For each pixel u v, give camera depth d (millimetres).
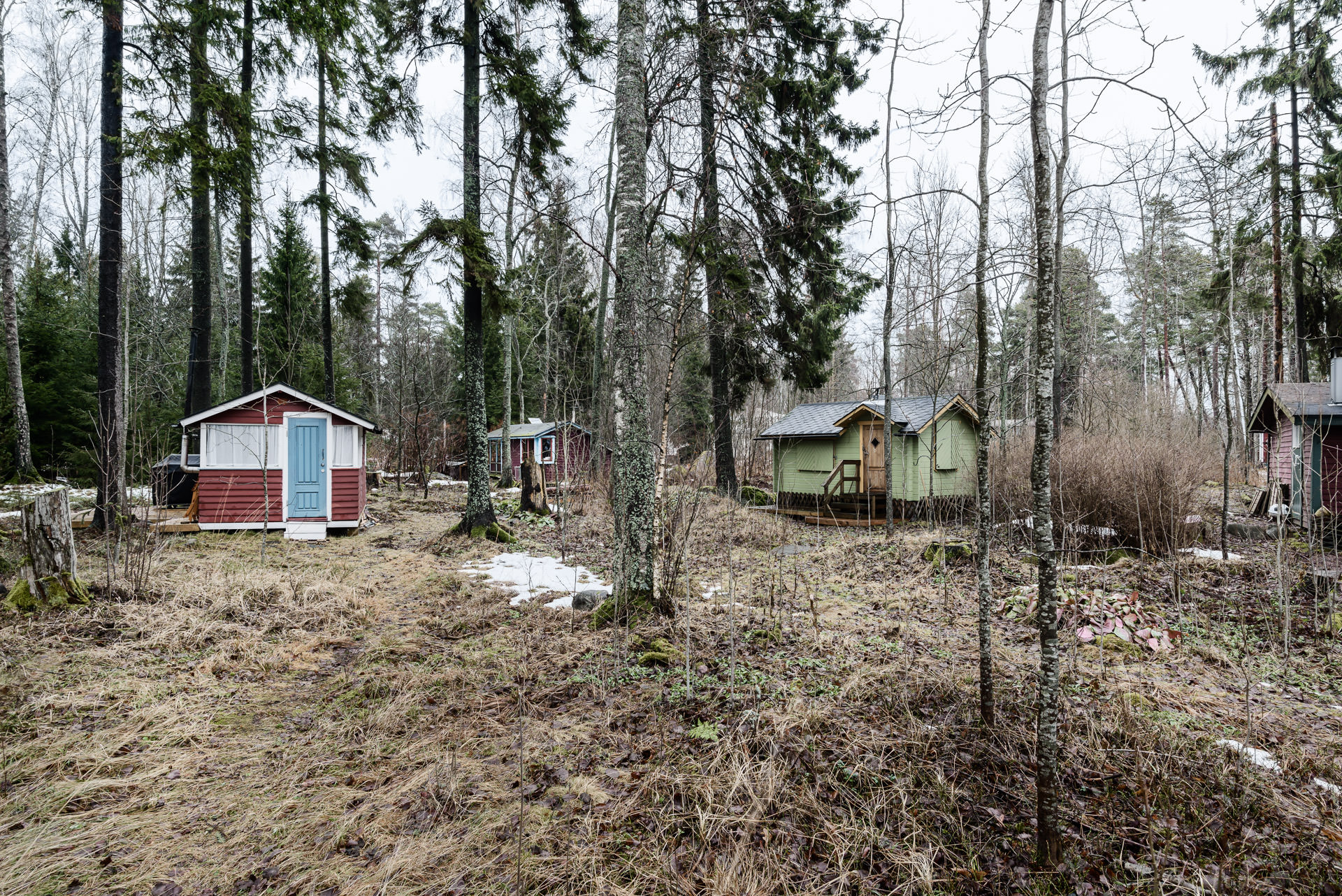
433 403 27250
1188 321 23125
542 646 5691
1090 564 8836
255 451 11930
